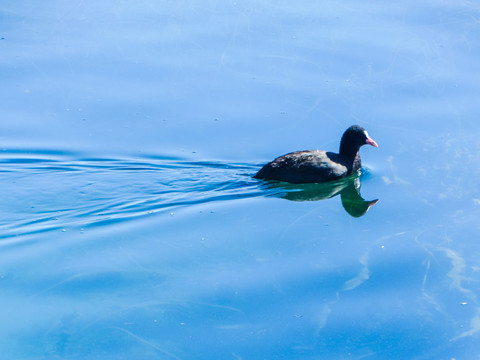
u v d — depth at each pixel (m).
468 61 17.23
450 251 11.16
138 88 16.53
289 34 18.53
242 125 15.37
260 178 13.60
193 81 16.78
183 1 20.08
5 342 9.12
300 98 16.16
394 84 16.53
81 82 16.69
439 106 15.82
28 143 14.59
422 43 17.94
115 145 14.63
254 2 20.06
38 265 10.78
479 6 19.69
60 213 12.38
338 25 18.92
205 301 9.93
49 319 9.57
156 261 10.88
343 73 16.97
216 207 12.61
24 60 17.39
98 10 19.73
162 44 18.12
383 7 19.78
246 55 17.72
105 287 10.24
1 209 12.45
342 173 13.78
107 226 11.94
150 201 12.84
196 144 14.77
